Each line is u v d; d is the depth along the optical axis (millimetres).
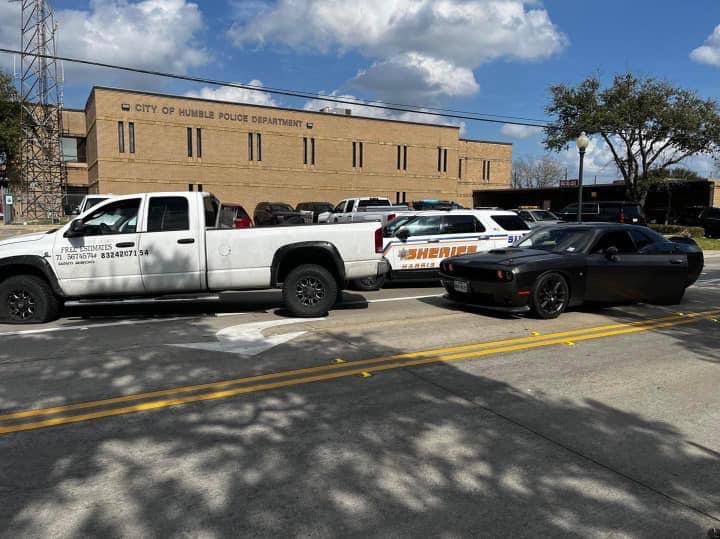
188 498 3455
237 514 3283
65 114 46000
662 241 10102
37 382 5629
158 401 5105
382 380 5727
